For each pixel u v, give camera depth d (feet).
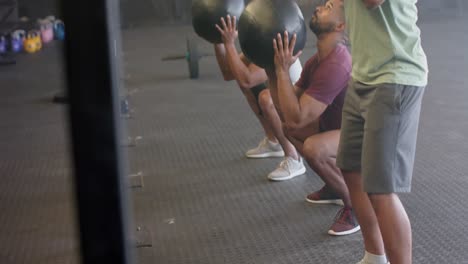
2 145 15.99
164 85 22.30
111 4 4.35
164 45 31.27
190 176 13.32
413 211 11.12
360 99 7.85
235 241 10.38
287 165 12.81
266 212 11.40
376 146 7.58
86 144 4.33
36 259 9.99
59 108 19.47
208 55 23.86
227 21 11.85
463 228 10.41
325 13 9.62
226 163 14.01
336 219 10.51
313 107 9.71
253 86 12.36
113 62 4.26
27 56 28.76
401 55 7.50
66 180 13.32
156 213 11.55
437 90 19.51
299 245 10.14
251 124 16.97
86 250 4.45
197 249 10.16
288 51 9.48
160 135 16.30
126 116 17.56
